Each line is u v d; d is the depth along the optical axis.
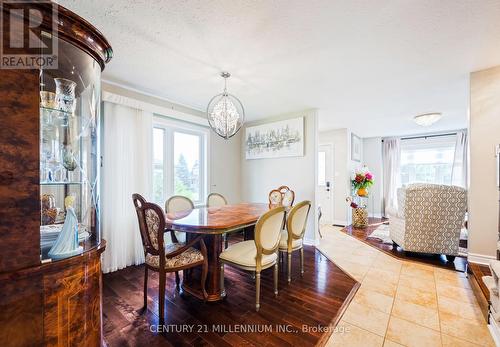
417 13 1.59
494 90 2.43
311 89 3.04
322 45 2.01
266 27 1.76
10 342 0.85
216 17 1.65
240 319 1.78
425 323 1.72
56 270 0.97
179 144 3.83
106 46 1.25
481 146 2.50
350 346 1.48
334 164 5.72
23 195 0.86
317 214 3.89
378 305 1.97
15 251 0.85
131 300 2.06
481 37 1.88
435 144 6.08
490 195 2.46
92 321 1.15
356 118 4.59
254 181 4.70
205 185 4.16
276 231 2.00
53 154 1.20
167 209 2.85
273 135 4.38
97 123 1.38
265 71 2.52
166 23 1.72
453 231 2.97
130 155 2.93
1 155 0.81
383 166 6.71
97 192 1.41
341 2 1.50
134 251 2.95
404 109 3.95
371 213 6.77
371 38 1.90
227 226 1.89
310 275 2.61
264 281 2.47
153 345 1.50
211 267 2.09
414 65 2.38
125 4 1.52
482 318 1.78
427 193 2.99
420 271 2.70
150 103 3.25
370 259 3.14
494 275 1.58
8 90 0.83
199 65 2.39
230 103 2.64
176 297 2.12
